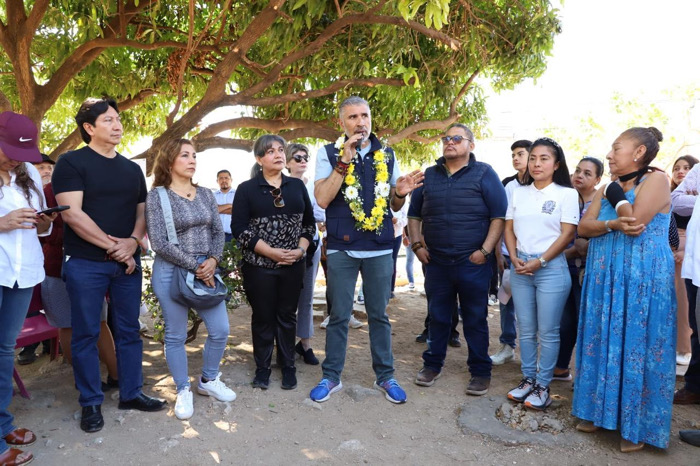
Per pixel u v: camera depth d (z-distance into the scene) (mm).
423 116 8609
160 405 3670
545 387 3809
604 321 3311
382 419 3666
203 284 3627
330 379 3994
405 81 6281
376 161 3807
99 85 7453
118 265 3436
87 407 3389
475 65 7621
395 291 8430
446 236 4082
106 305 4117
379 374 4035
